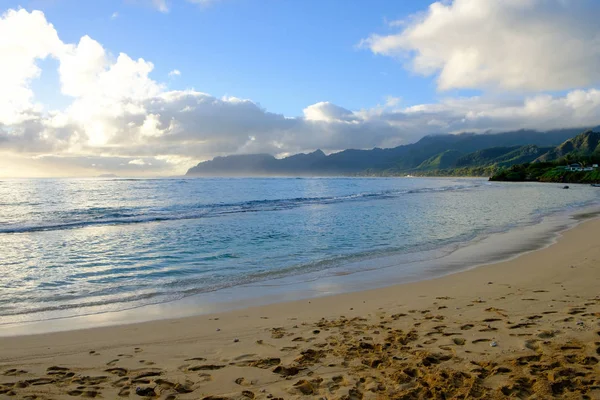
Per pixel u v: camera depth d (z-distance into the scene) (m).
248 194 65.06
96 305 8.98
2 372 5.32
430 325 6.87
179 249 16.38
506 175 147.25
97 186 95.38
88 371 5.34
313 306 8.64
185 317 7.97
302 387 4.67
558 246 15.91
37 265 13.48
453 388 4.42
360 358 5.50
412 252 15.49
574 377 4.51
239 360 5.64
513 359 5.12
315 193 68.62
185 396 4.55
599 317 6.66
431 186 105.06
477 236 19.45
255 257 14.72
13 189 77.00
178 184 115.81
